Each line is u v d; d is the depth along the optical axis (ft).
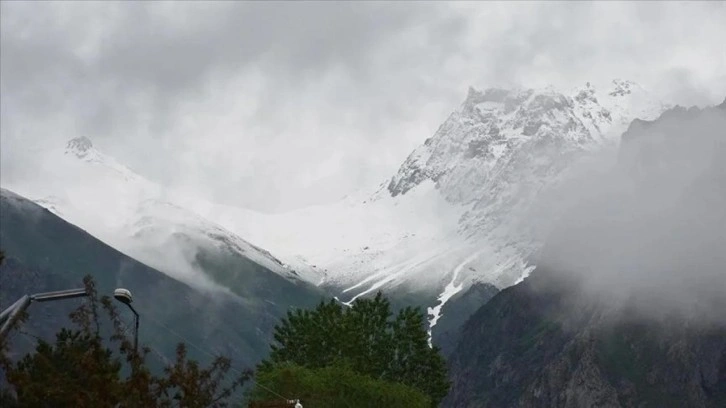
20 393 264.52
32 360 288.51
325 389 504.43
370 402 510.17
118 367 285.43
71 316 286.87
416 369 602.44
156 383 308.40
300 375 506.48
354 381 512.63
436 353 606.55
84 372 278.26
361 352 582.76
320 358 581.53
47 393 263.49
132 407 278.67
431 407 557.74
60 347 301.84
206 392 305.53
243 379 315.17
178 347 310.04
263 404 428.97
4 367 264.52
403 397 517.55
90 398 266.36
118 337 287.07
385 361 598.34
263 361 542.98
